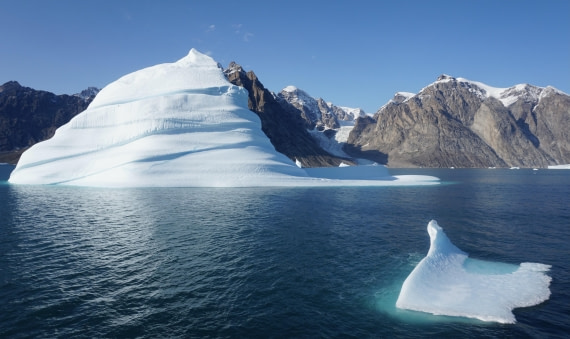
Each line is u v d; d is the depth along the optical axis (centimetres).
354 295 1612
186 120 7744
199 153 7350
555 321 1374
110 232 2794
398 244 2533
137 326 1313
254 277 1828
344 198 5275
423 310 1454
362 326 1327
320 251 2325
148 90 8600
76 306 1475
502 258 2238
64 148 7644
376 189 7000
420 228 3123
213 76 9150
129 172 6738
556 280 1827
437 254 2042
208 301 1533
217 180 6944
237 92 8962
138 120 7581
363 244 2523
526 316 1420
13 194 5378
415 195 6006
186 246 2400
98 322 1341
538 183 10062
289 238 2670
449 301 1534
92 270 1909
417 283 1655
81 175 7188
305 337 1243
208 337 1239
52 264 2005
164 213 3684
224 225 3108
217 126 7981
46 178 7231
